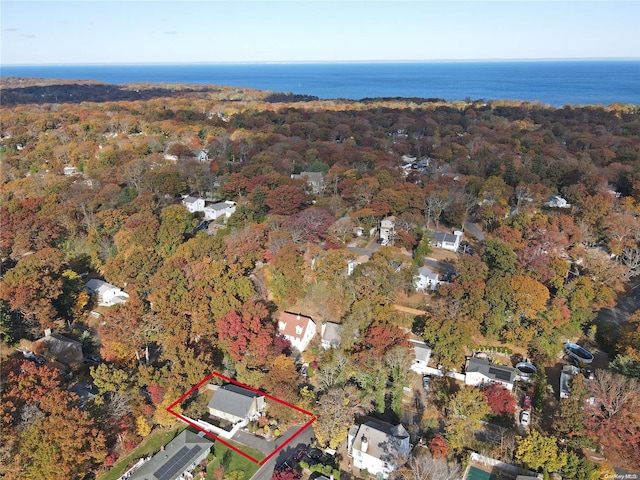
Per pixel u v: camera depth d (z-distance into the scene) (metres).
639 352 57.50
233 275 72.06
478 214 105.44
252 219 94.75
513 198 115.69
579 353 63.75
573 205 105.19
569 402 50.34
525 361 62.25
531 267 71.44
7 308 67.50
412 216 90.56
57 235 94.31
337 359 58.53
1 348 66.38
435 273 77.25
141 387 59.09
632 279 82.25
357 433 50.88
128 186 119.75
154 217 94.44
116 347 61.09
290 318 67.12
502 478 47.44
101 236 94.56
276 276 73.06
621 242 85.81
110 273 79.75
